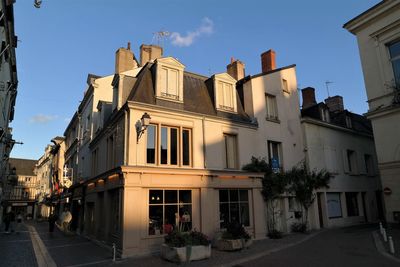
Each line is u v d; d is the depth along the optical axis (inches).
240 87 670.5
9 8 453.1
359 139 859.4
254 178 564.7
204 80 616.4
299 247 435.5
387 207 500.7
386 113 508.1
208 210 490.9
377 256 344.8
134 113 458.3
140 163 445.7
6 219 821.9
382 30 521.7
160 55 804.0
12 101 794.8
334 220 700.0
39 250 488.4
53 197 1294.3
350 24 572.4
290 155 668.1
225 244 429.4
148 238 423.8
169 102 507.2
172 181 460.1
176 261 357.1
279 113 675.4
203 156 514.9
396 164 490.6
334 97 977.5
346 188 759.1
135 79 552.1
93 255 429.7
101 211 587.8
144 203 431.8
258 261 352.5
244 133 590.9
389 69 514.9
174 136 498.3
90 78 789.9
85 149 789.9
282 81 710.5
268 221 577.9
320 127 749.3
